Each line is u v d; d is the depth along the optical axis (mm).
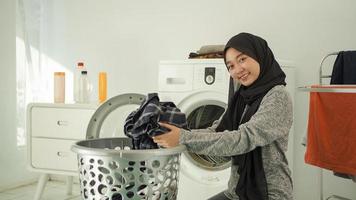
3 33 2465
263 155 1079
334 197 1892
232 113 1260
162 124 964
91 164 889
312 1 2074
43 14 2744
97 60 2695
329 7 2033
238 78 1156
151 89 2535
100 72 2508
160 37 2494
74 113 2070
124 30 2604
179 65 1825
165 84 1855
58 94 2305
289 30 2137
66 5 2771
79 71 2334
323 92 1389
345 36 2004
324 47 2053
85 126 2041
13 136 2568
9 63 2514
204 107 1887
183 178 1800
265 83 1126
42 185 2193
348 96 1338
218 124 1295
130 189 878
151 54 2527
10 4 2506
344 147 1360
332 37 2033
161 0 2482
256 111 1109
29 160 2180
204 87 1770
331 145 1399
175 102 1831
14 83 2553
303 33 2102
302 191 2107
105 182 877
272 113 1034
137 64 2572
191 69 1801
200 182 1774
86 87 2305
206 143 977
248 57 1111
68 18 2768
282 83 1140
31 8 2625
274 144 1085
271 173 1080
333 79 1780
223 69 1734
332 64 2027
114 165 865
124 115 1644
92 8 2691
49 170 2137
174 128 973
